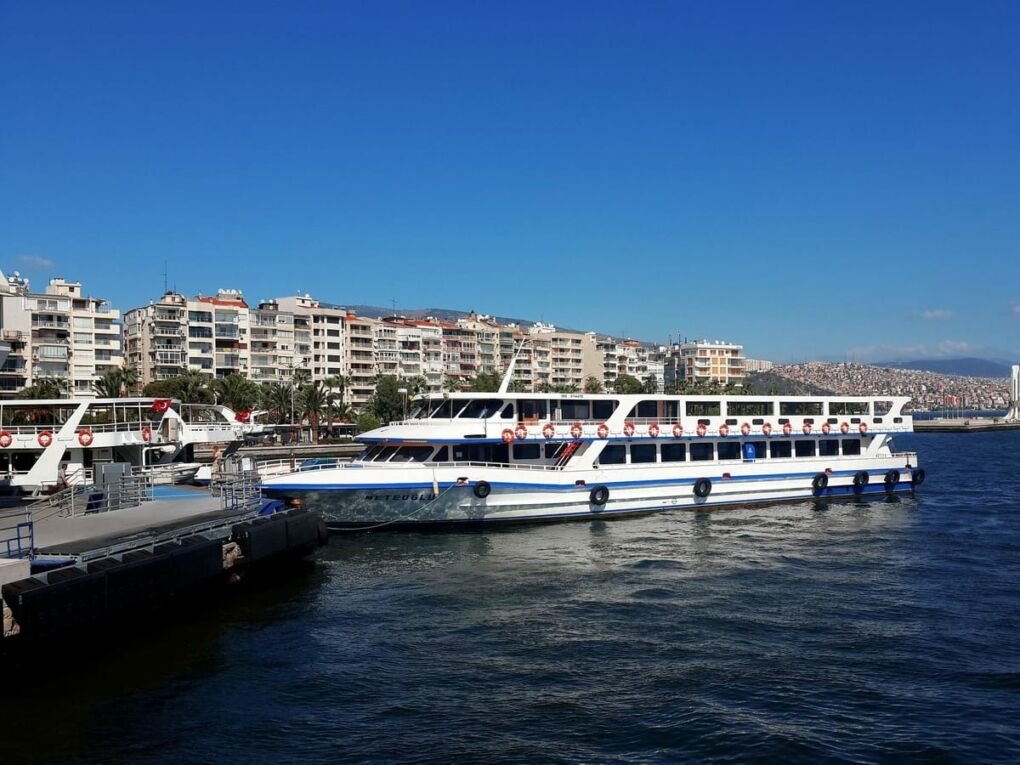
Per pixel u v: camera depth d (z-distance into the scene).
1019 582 27.25
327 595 25.33
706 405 42.41
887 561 30.52
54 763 14.10
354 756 14.58
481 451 37.12
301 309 127.56
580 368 170.62
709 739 15.24
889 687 17.86
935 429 186.62
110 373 91.88
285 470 37.38
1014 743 15.09
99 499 27.11
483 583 26.91
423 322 149.38
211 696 17.12
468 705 16.89
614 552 31.73
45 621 15.83
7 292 55.47
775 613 23.53
